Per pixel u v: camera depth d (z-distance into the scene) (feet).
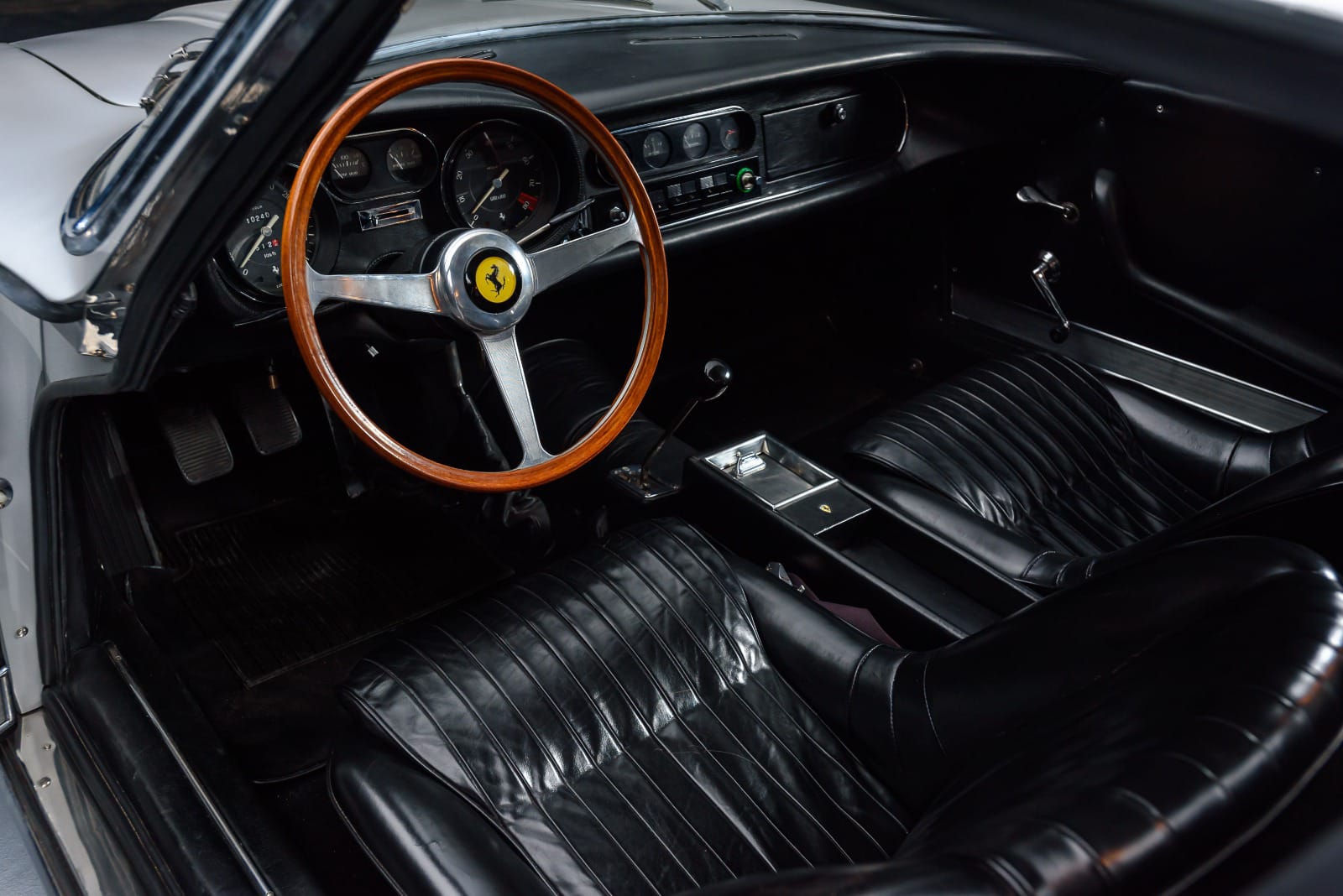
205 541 7.42
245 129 2.77
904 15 1.83
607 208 6.32
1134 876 1.93
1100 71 6.82
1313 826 1.95
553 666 4.34
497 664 4.31
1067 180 7.59
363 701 4.12
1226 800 2.00
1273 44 1.44
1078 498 6.16
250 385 7.04
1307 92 1.46
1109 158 7.29
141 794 4.75
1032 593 4.99
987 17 1.70
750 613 4.71
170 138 2.93
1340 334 6.51
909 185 8.36
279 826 4.84
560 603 4.58
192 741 5.36
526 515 7.13
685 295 8.89
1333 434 5.69
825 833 3.98
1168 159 6.96
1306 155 6.23
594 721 4.25
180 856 4.47
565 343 8.30
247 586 7.04
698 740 4.30
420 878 3.48
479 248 4.57
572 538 7.39
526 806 3.96
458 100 5.25
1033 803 2.30
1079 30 1.62
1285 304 6.70
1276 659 2.30
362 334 5.22
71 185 4.05
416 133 5.28
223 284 4.81
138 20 7.02
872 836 3.97
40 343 4.46
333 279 4.41
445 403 7.19
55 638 5.40
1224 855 1.97
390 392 7.33
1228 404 7.14
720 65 6.56
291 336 5.34
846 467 6.41
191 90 2.82
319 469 8.14
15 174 4.35
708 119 6.56
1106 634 3.19
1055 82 6.98
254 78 2.64
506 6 7.27
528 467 4.95
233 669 6.34
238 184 2.97
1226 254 6.88
